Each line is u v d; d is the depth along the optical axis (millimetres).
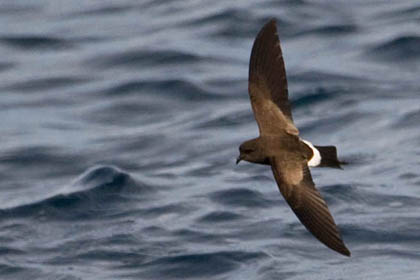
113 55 21672
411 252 13164
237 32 22047
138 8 24500
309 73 19672
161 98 19531
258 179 15633
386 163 15984
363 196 14820
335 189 15078
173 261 13297
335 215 14320
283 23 22078
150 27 23078
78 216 14914
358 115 17906
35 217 14969
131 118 18953
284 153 8266
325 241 7707
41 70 21578
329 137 17359
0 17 24906
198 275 12977
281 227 13992
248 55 20969
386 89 18859
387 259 13031
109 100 19750
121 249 13781
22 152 17625
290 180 8062
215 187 15500
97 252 13742
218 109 18797
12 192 16219
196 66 20641
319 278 12617
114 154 17375
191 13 23391
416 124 17281
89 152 17484
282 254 13273
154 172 16484
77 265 13453
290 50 20984
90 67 21406
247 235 13852
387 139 16922
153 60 21156
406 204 14477
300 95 18875
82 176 16109
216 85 19672
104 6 24922
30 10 25234
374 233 13688
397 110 17875
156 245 13789
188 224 14305
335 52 20672
